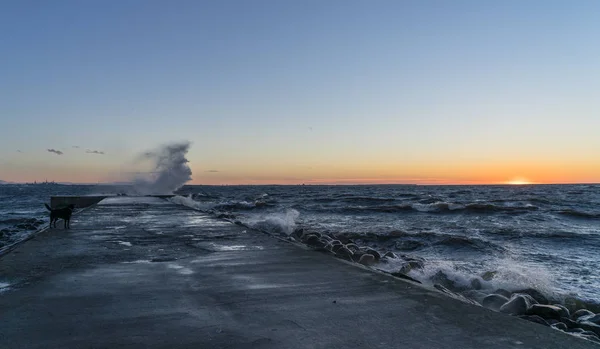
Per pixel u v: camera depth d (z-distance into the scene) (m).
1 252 7.79
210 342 3.38
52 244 8.80
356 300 4.63
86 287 5.16
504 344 3.40
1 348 3.22
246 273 6.01
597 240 17.23
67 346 3.28
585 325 5.76
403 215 30.17
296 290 5.05
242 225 12.84
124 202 26.91
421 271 9.20
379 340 3.46
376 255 10.30
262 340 3.43
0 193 97.31
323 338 3.49
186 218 15.14
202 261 6.93
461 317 4.07
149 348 3.25
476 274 9.73
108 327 3.72
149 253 7.72
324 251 8.34
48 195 82.81
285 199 56.94
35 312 4.14
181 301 4.56
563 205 40.81
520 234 18.86
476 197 61.88
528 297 6.86
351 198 55.97
